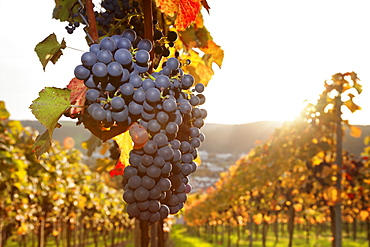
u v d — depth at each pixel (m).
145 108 1.01
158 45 1.32
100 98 1.00
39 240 12.86
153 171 1.07
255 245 22.23
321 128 8.02
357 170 10.88
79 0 1.14
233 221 23.50
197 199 36.56
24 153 9.55
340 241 6.19
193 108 1.24
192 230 46.38
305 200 10.62
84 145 4.14
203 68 2.23
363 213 13.80
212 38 2.18
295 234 29.42
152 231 2.18
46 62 1.02
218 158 108.50
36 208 12.05
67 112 1.03
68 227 16.22
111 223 23.78
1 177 7.97
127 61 0.96
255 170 13.99
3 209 10.02
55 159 12.26
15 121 9.05
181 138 1.26
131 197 1.13
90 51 0.97
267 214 17.45
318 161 8.35
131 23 1.40
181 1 1.19
